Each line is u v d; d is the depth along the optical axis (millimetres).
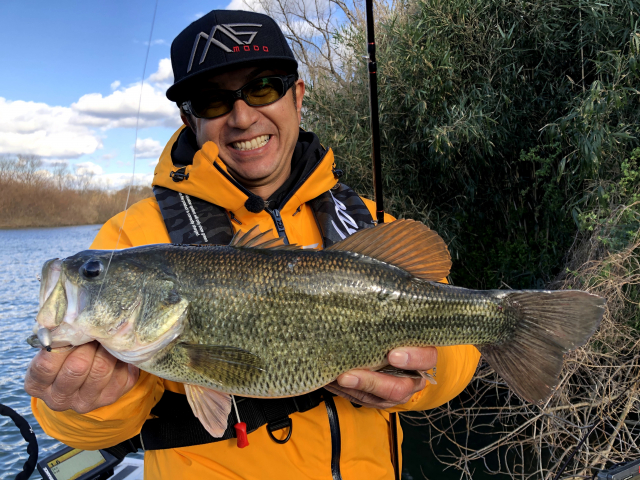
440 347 576
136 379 464
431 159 1652
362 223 621
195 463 494
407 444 1375
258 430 497
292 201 591
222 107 581
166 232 565
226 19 564
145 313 465
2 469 1336
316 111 1993
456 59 1637
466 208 1765
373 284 510
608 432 1146
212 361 473
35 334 444
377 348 508
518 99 1626
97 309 454
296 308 489
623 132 1311
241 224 578
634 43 1278
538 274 1577
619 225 1234
